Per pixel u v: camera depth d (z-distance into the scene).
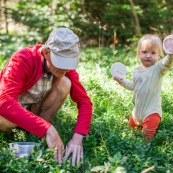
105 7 13.71
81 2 13.54
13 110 3.85
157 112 4.71
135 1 13.50
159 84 4.75
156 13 13.13
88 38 13.53
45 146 4.12
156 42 4.77
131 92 5.93
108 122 4.71
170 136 4.50
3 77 3.98
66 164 3.73
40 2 13.37
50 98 4.48
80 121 4.16
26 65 4.02
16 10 13.12
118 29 13.05
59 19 12.48
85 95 4.35
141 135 4.55
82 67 6.94
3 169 3.64
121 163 3.58
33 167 3.69
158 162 3.92
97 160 3.84
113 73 5.01
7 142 4.38
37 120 3.85
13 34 13.00
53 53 3.76
